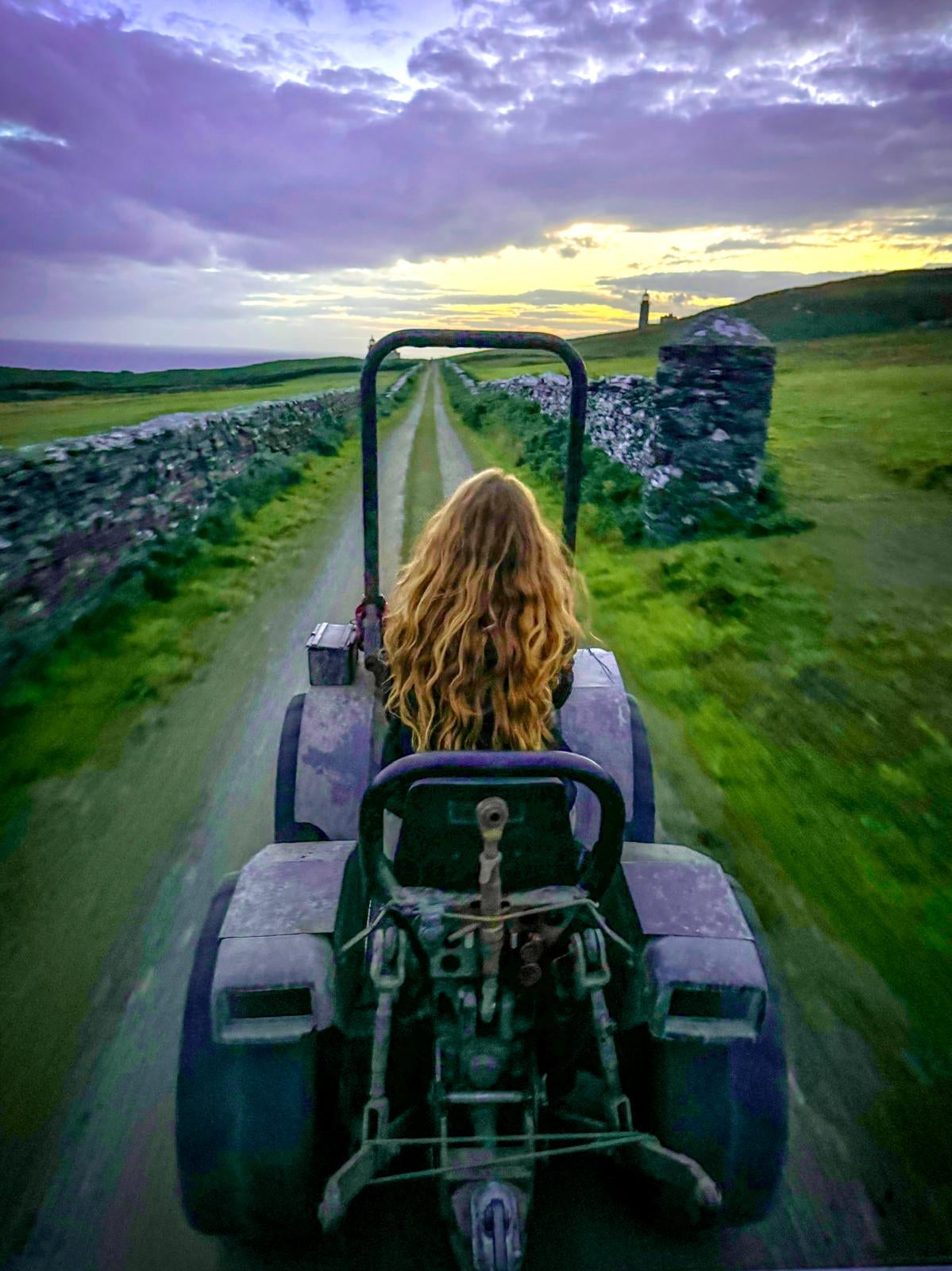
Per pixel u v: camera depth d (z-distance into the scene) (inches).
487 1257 55.9
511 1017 65.4
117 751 194.7
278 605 306.0
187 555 355.3
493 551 69.4
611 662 120.6
